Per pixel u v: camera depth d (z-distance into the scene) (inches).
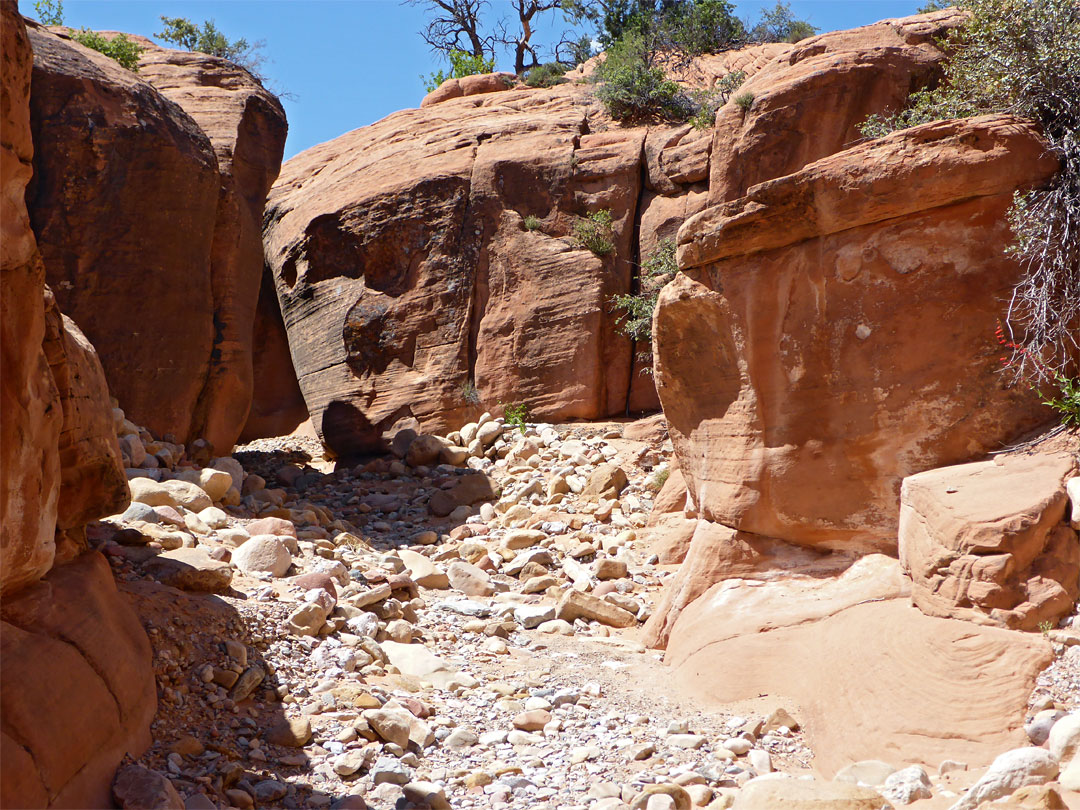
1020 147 198.2
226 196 476.4
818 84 480.7
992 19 227.5
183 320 423.2
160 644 180.9
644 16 805.9
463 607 271.1
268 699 184.4
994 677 154.4
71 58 406.9
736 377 233.1
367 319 605.3
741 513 230.1
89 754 134.6
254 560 249.9
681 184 567.2
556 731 182.2
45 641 139.3
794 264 222.4
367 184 636.1
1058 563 165.5
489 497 435.8
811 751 169.2
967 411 202.4
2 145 126.8
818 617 199.5
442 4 1084.5
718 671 201.2
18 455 136.9
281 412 713.6
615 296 554.6
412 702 188.9
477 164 602.2
